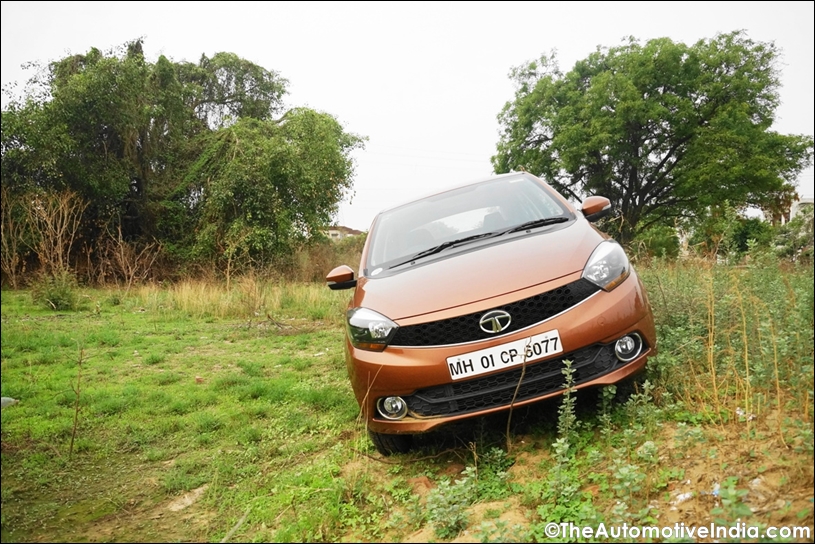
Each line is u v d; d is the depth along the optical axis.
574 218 3.86
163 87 22.39
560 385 3.03
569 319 2.99
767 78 26.44
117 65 19.77
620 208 29.14
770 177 24.64
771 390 3.11
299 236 21.72
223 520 2.97
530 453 3.12
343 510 2.87
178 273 20.09
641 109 25.70
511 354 2.97
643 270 5.17
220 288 14.40
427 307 3.14
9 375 6.29
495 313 3.00
